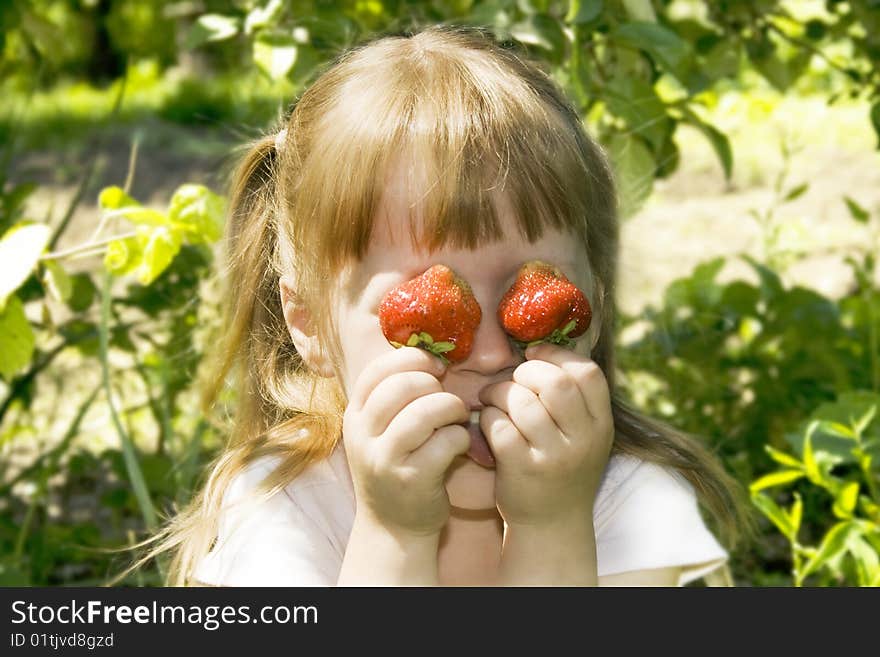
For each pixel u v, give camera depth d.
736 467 4.01
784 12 4.23
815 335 4.32
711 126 3.59
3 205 3.84
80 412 3.55
